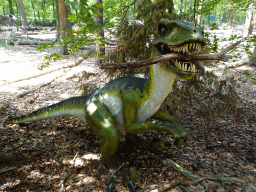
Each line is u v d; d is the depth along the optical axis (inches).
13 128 169.8
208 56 79.4
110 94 118.3
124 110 112.5
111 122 112.0
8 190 106.7
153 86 107.3
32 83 297.0
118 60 185.3
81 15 107.0
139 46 180.2
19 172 120.7
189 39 75.9
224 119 207.9
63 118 195.6
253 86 320.5
